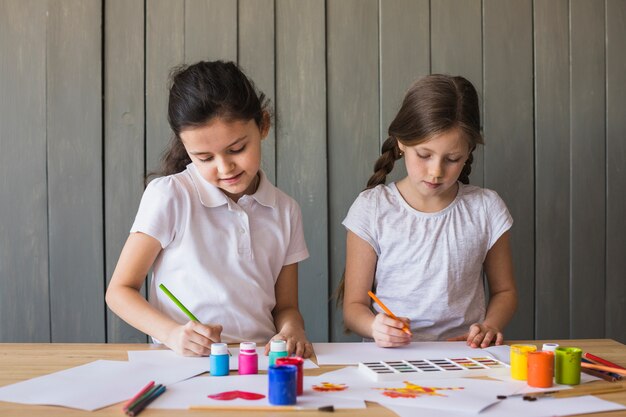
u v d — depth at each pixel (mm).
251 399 1036
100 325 1997
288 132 2027
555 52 2111
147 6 1979
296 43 2018
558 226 2139
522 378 1161
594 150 2143
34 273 1977
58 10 1954
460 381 1150
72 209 1982
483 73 2084
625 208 2164
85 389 1084
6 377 1154
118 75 1978
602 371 1208
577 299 2156
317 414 978
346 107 2045
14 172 1963
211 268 1516
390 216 1769
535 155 2119
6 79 1950
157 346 1385
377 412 987
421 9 2055
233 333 1519
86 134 1976
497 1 2082
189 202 1514
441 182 1608
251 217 1571
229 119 1352
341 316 2068
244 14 2000
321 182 2039
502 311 1712
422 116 1564
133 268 1476
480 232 1750
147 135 1989
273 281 1616
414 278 1739
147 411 983
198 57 1994
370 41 2045
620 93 2145
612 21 2133
